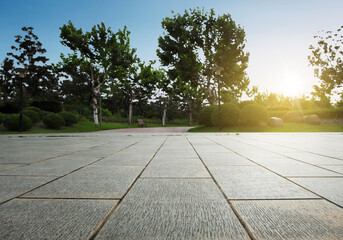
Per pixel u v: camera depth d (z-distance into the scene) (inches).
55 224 55.5
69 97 2079.2
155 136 477.4
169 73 1194.0
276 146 260.7
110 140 368.2
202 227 54.2
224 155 185.8
